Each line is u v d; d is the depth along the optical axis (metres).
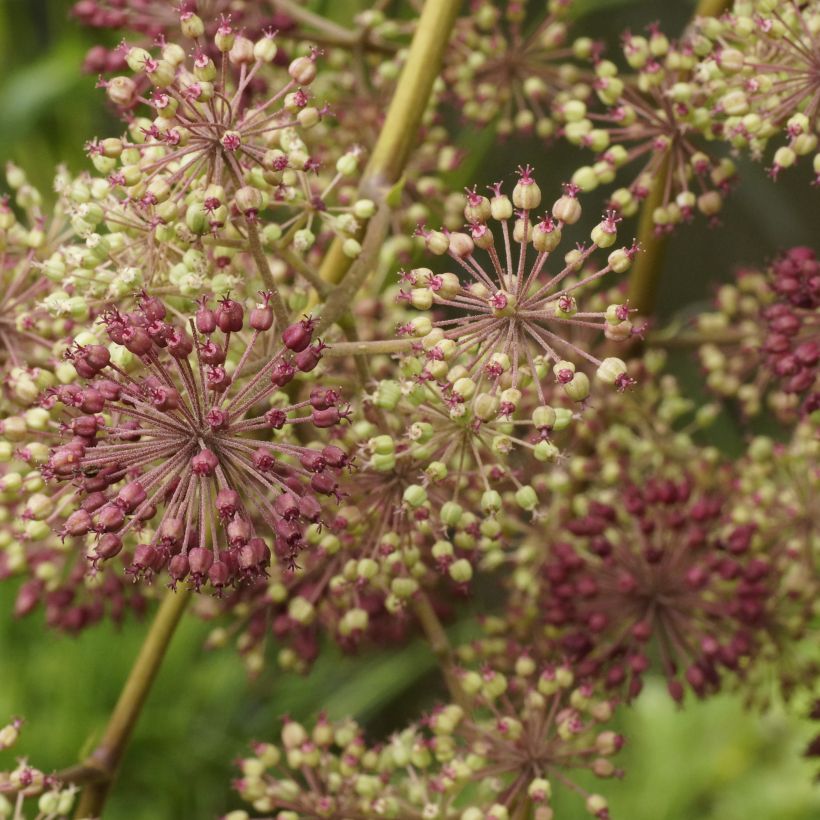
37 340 0.51
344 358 0.53
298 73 0.48
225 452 0.46
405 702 1.03
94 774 0.53
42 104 0.90
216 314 0.46
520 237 0.47
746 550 0.55
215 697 1.08
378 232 0.51
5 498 0.52
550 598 0.55
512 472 0.50
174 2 0.53
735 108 0.51
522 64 0.58
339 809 0.53
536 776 0.52
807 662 0.58
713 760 0.99
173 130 0.47
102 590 0.56
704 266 0.95
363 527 0.50
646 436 0.58
